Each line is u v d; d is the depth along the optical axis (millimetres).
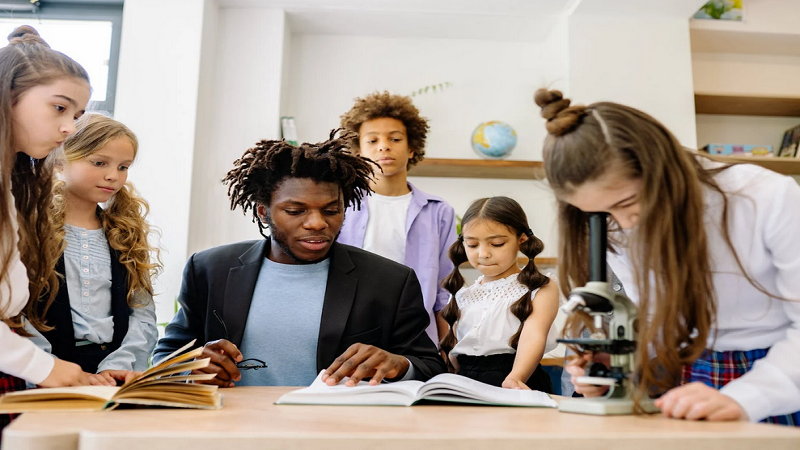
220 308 1381
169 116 2809
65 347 1497
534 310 1606
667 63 3072
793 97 3074
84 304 1575
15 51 1162
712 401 766
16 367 992
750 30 3168
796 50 3344
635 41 3074
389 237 2125
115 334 1621
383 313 1396
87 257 1620
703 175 973
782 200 938
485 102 3254
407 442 620
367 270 1431
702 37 3223
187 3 2891
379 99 2242
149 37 2867
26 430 639
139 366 1668
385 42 3283
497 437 625
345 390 982
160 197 2744
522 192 3207
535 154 3225
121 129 1685
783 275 944
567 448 625
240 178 1429
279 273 1414
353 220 2150
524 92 3270
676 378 934
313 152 1325
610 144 878
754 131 3332
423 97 3236
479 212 1688
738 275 989
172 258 2707
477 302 1709
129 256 1722
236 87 3004
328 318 1354
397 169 2209
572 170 903
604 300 853
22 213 1327
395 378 1198
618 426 709
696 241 887
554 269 3066
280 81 3016
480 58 3291
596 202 904
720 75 3357
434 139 3207
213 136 2965
